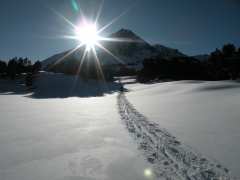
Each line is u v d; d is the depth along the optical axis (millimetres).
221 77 92000
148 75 108812
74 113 19078
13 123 14477
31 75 85938
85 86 80250
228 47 93625
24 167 7207
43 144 9602
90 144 9547
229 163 7191
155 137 10508
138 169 6918
